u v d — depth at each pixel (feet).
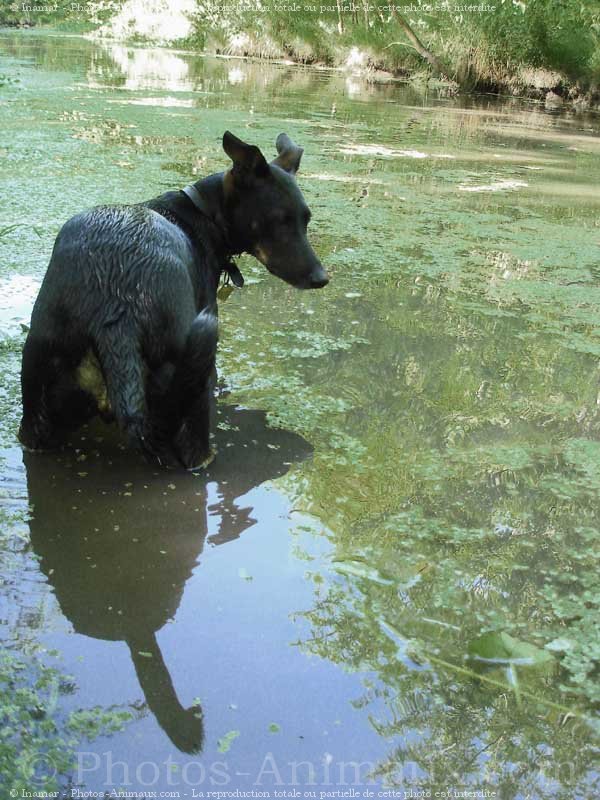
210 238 12.11
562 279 19.54
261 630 7.56
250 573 8.41
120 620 7.53
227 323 15.25
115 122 34.78
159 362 9.59
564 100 60.80
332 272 18.66
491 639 7.57
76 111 37.01
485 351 15.06
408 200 26.12
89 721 6.38
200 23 87.71
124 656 7.07
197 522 9.25
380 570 8.70
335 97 52.90
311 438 11.51
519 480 10.93
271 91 53.57
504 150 38.11
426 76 65.67
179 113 39.06
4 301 14.74
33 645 7.10
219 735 6.39
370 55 72.33
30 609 7.56
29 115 34.83
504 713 6.93
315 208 23.95
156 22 91.20
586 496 10.66
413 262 19.90
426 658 7.46
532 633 7.99
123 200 21.57
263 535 9.12
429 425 12.25
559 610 8.38
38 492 9.52
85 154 27.45
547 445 11.90
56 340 9.38
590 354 15.28
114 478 9.98
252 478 10.32
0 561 8.21
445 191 28.02
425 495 10.38
